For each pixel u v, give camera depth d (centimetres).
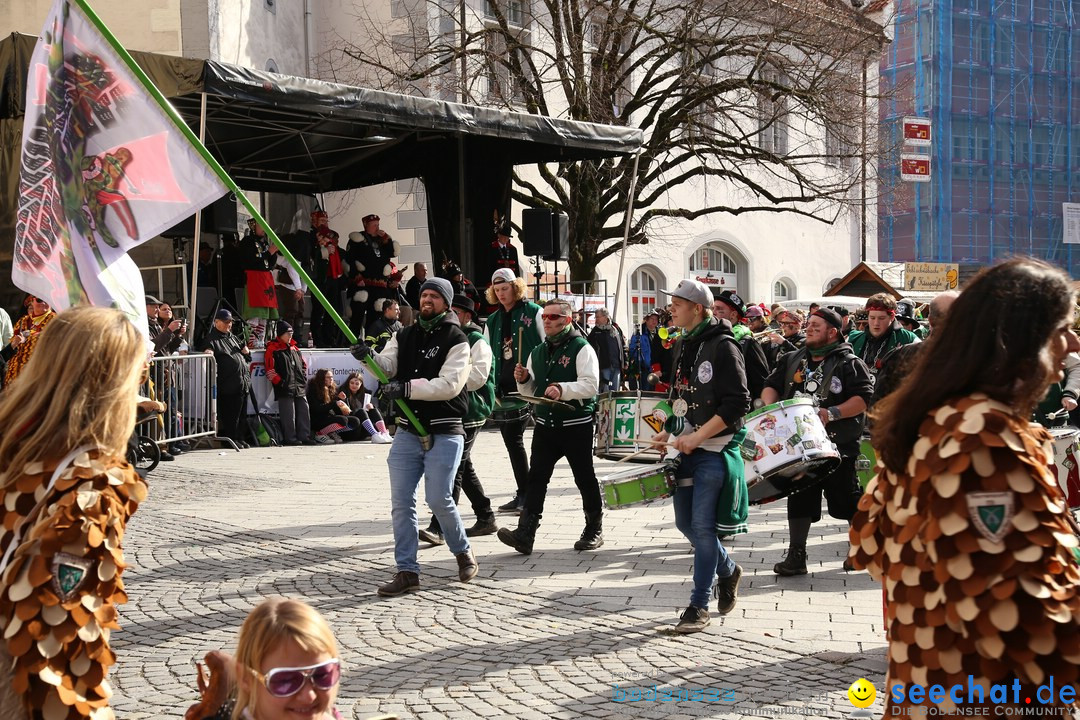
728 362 559
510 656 526
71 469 240
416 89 2209
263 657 245
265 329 1634
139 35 1955
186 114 1551
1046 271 227
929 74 4722
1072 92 5050
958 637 213
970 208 4806
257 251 1633
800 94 2314
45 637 226
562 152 1827
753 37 2305
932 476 217
